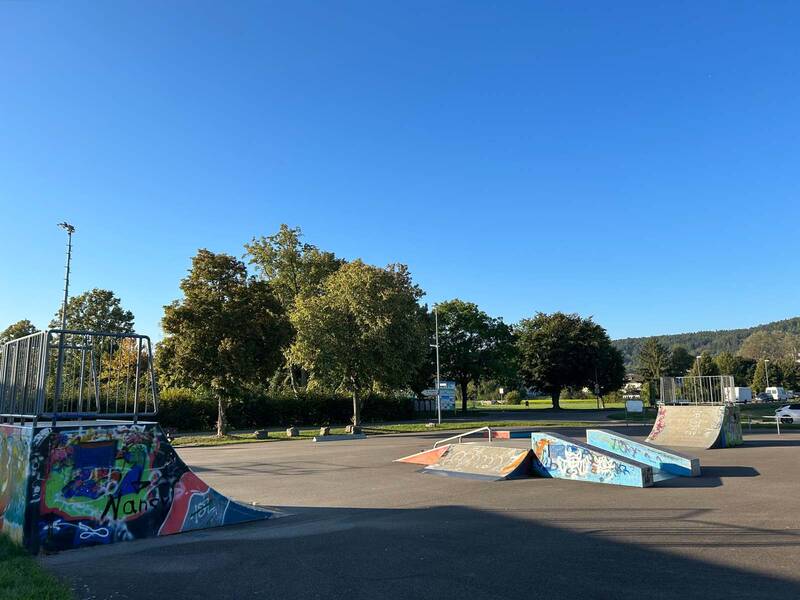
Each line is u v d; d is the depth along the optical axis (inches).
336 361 1395.2
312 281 2143.2
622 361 3090.6
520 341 2989.7
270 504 413.1
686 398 1014.4
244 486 503.8
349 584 221.0
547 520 333.1
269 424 1738.4
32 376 319.3
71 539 287.1
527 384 2965.1
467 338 2534.5
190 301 1222.9
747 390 2662.4
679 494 411.5
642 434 1138.7
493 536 296.2
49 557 271.7
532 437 534.9
